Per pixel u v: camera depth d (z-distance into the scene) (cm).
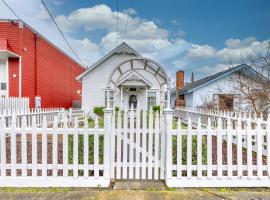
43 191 317
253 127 519
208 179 338
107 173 335
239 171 339
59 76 1742
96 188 328
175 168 341
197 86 1611
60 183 331
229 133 340
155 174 355
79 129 335
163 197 300
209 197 303
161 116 354
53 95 1606
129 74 1353
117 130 357
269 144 340
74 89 2214
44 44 1423
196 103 1614
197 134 340
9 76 1123
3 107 1001
